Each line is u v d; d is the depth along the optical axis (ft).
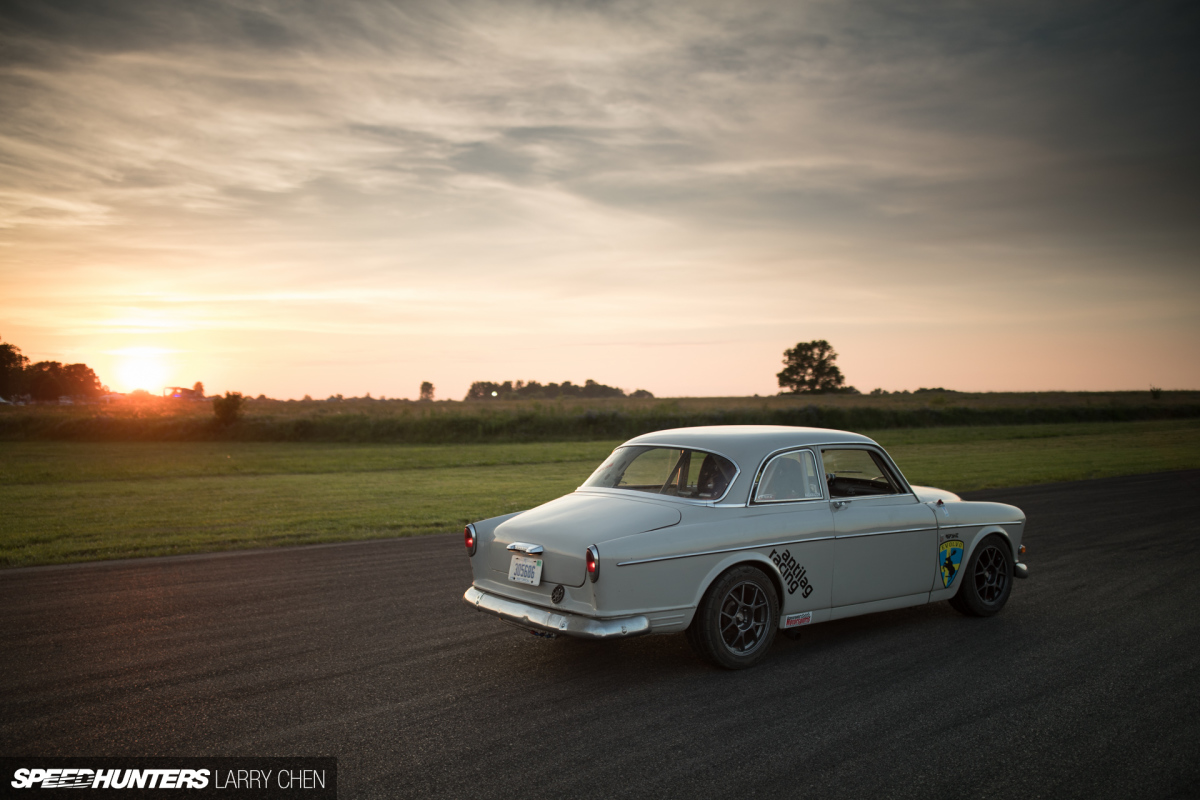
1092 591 22.40
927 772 10.75
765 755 11.35
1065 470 63.52
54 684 14.70
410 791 10.28
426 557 28.55
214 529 35.14
